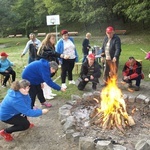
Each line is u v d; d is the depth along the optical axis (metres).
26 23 23.72
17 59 11.01
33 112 3.50
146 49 12.57
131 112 4.18
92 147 3.20
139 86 5.91
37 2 22.62
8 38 23.81
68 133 3.62
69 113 4.23
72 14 20.59
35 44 6.12
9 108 3.54
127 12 14.49
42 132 3.95
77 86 6.04
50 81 4.21
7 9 20.55
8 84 6.76
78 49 13.41
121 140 3.39
